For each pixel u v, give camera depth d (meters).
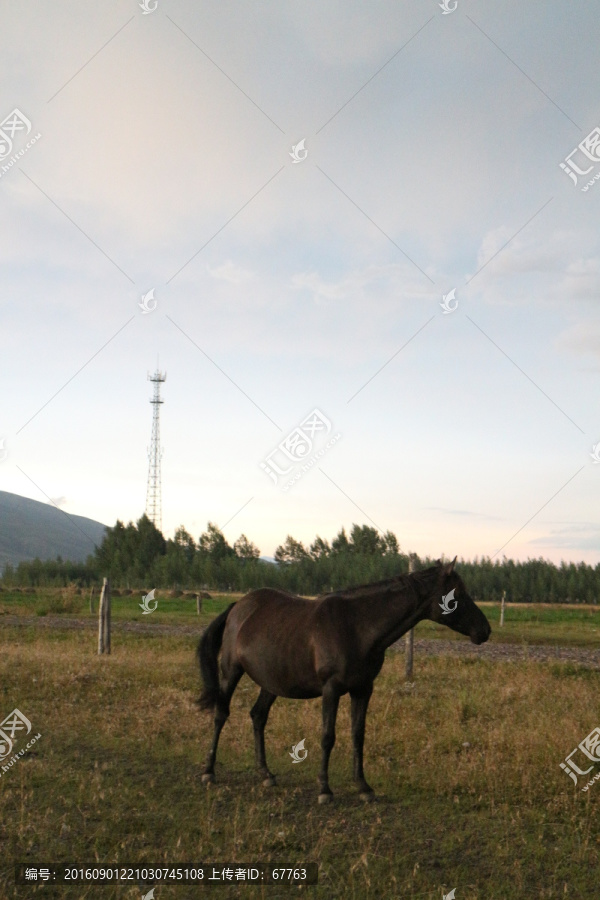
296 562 85.88
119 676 12.59
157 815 6.13
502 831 6.04
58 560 82.19
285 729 9.30
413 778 7.32
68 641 19.45
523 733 8.55
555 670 14.30
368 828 6.04
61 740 8.57
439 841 5.80
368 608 6.88
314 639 6.85
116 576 76.44
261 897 4.74
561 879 5.18
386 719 9.74
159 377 60.66
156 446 65.38
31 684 11.66
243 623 7.59
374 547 94.25
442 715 9.98
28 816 5.88
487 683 12.50
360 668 6.74
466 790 7.09
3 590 49.34
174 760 7.96
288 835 5.77
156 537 82.75
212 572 74.25
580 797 6.82
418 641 22.08
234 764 7.86
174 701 10.96
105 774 7.29
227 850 5.41
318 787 7.11
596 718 9.34
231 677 7.66
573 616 37.66
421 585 6.87
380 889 4.92
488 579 77.50
